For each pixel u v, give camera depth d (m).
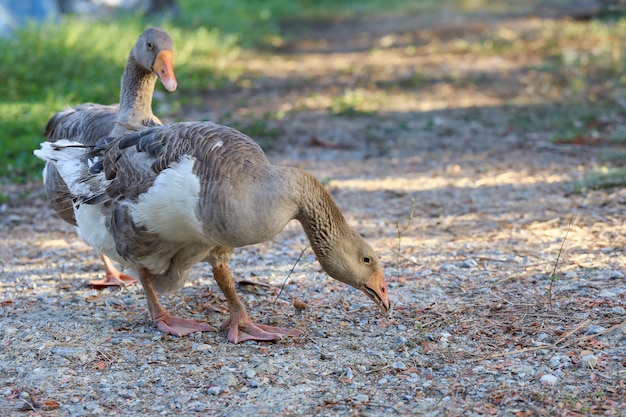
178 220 8.70
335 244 9.02
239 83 28.59
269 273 12.00
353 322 10.12
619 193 15.02
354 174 17.66
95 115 10.97
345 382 8.53
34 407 8.16
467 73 29.69
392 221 14.34
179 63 29.77
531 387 8.23
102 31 31.72
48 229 14.52
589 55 29.69
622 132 19.47
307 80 29.52
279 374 8.76
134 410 8.09
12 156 18.78
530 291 10.76
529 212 14.36
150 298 9.93
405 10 54.69
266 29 43.78
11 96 23.72
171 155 8.62
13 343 9.55
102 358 9.19
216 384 8.53
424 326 9.86
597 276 11.12
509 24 43.00
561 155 18.38
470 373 8.60
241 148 8.62
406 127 21.75
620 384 8.20
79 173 9.52
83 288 11.55
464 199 15.45
